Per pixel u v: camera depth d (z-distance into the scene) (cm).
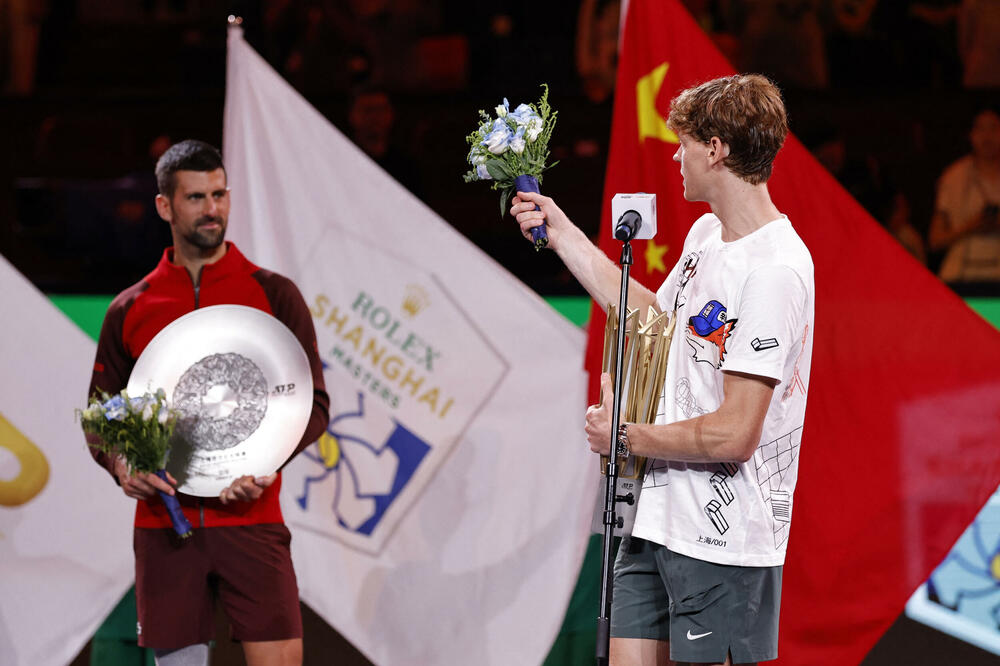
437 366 1087
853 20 2072
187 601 912
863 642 996
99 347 946
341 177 1087
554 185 1838
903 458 989
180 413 901
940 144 1969
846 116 1966
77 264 1592
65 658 1087
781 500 750
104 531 1087
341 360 1087
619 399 724
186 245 941
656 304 818
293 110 1086
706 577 737
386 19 2103
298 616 941
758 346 704
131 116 2019
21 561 1085
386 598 1084
